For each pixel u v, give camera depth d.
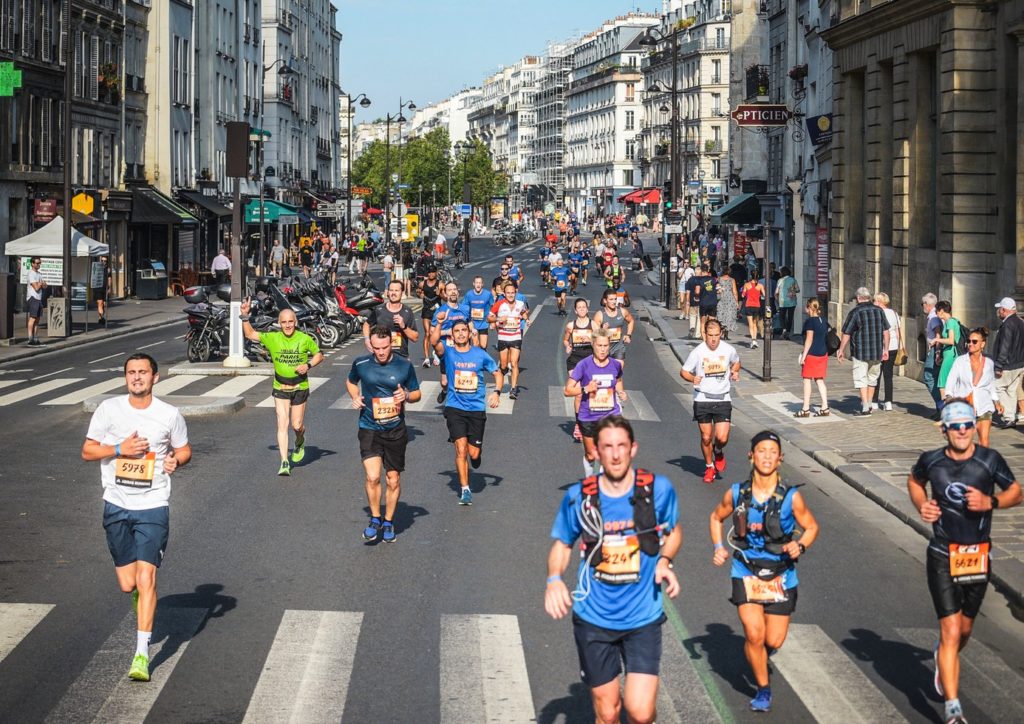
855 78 34.47
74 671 9.02
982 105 25.69
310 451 18.48
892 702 8.62
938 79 27.48
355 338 38.06
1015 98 24.86
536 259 100.31
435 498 15.36
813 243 48.16
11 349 33.22
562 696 8.60
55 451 18.14
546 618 10.43
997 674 9.30
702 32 144.25
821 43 44.50
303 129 109.56
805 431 20.94
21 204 48.28
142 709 8.26
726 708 8.44
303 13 109.62
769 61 60.62
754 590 8.41
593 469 15.44
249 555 12.46
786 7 54.50
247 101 84.00
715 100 143.25
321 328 34.53
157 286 56.06
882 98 31.50
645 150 164.88
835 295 35.78
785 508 8.46
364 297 38.44
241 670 9.07
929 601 11.23
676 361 34.25
